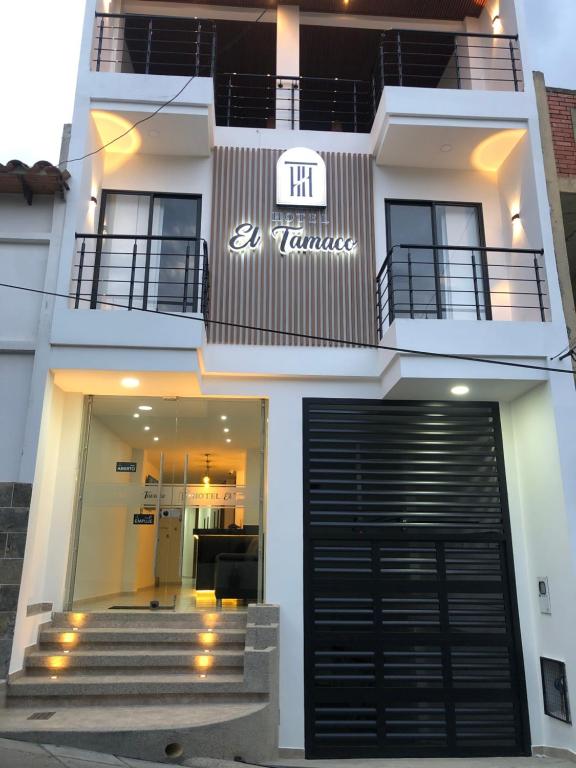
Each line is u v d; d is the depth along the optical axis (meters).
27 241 6.90
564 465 6.38
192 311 7.27
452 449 7.29
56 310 6.61
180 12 9.42
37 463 6.29
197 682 5.84
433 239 8.03
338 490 7.05
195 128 7.51
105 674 6.11
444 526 7.00
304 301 7.60
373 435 7.29
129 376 6.78
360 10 9.44
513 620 6.77
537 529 6.79
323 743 6.25
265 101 11.43
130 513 7.36
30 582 6.28
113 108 7.32
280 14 9.27
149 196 7.94
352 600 6.68
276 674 6.18
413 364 6.60
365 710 6.35
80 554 7.19
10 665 5.73
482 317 7.83
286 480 7.06
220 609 7.03
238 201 7.88
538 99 7.73
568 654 6.11
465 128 7.51
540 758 6.23
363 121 11.00
